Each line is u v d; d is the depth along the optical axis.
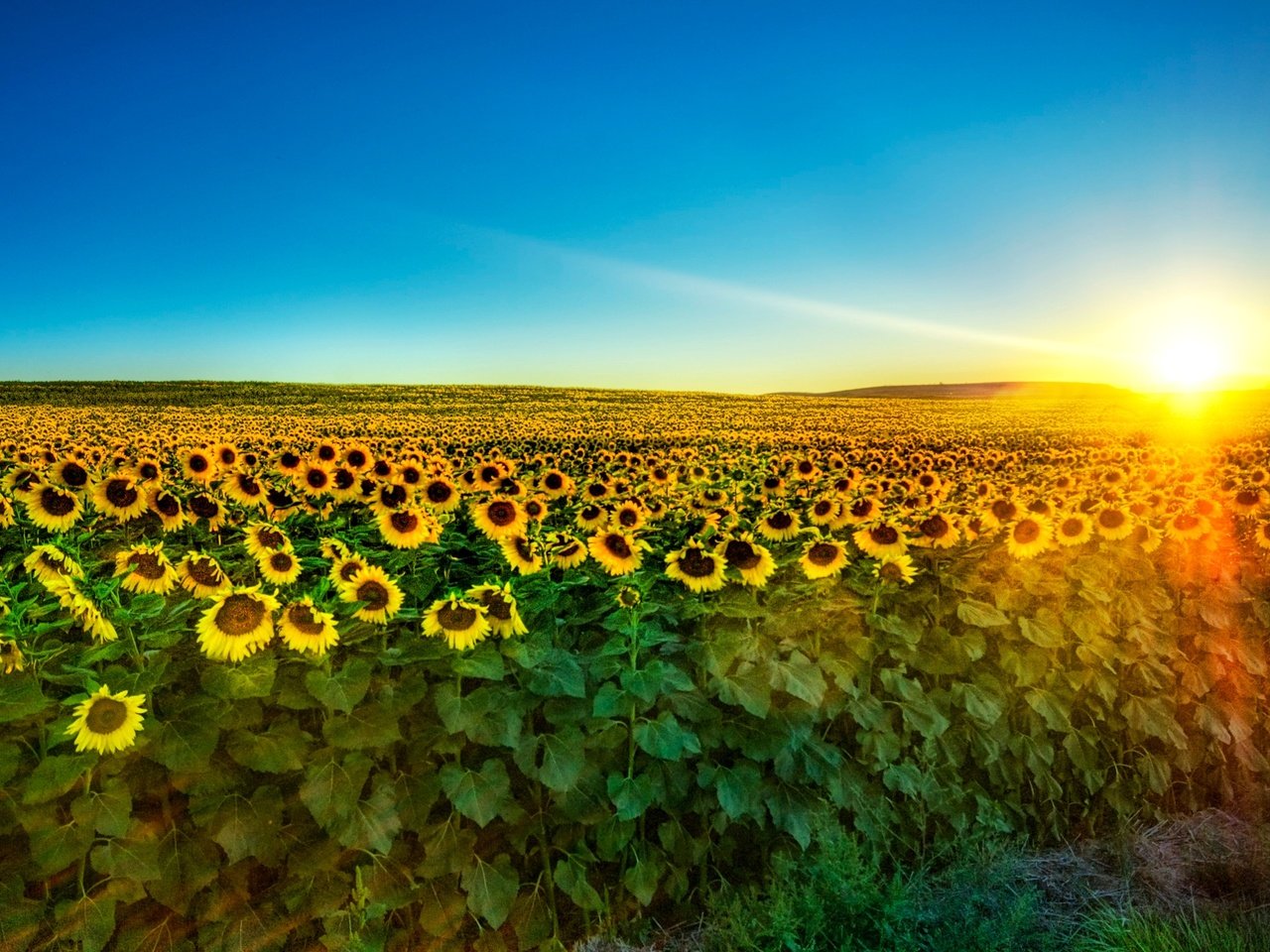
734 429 37.66
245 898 3.22
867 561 4.61
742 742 3.76
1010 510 5.54
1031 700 4.52
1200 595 5.23
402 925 3.54
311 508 6.48
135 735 2.95
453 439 23.59
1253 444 22.47
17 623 3.17
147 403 59.00
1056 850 4.62
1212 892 4.37
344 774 3.19
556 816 3.59
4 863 2.91
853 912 3.48
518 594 4.10
